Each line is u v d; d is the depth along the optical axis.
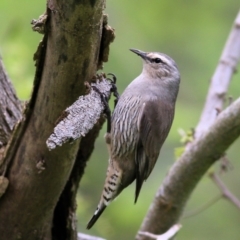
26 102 8.40
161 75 11.33
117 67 17.44
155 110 11.00
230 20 20.08
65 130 7.61
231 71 12.00
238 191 18.31
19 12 16.88
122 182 10.96
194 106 18.17
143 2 19.64
